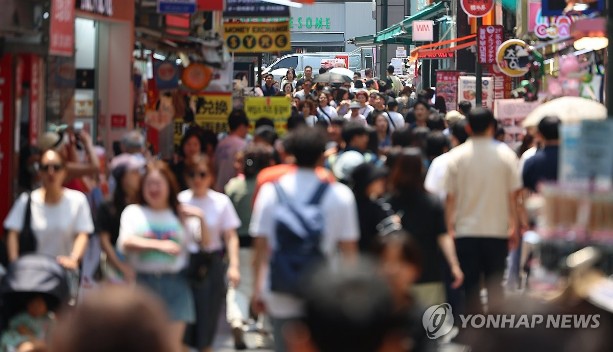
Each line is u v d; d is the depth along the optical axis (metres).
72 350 7.46
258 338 25.98
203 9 40.69
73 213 22.16
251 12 47.88
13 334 17.17
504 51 51.75
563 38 45.53
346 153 26.08
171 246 20.19
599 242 14.06
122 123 37.03
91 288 23.70
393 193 21.58
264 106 47.38
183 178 28.70
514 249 26.66
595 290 10.52
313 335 7.79
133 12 37.12
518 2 65.62
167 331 7.64
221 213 22.16
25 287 16.97
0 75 29.05
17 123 29.30
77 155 28.50
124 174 21.70
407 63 128.62
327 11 171.00
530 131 33.38
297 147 17.91
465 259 24.77
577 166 15.40
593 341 10.19
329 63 122.94
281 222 17.25
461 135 30.52
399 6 146.38
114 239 21.80
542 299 10.64
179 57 47.53
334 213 17.72
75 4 32.75
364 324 7.71
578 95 41.28
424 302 21.55
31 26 28.30
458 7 91.62
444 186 24.80
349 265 8.02
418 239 21.41
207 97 45.97
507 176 24.72
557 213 14.70
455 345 23.55
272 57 151.75
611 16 25.92
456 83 69.31
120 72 36.97
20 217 22.06
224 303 27.28
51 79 32.59
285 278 16.98
